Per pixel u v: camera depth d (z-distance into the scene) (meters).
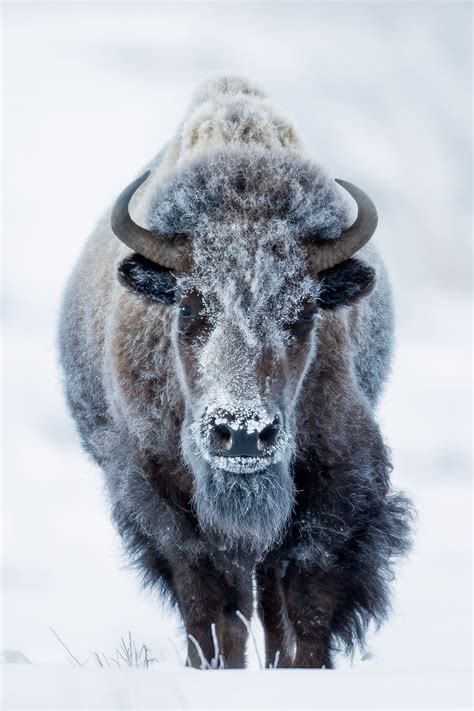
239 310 21.55
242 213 22.12
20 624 35.62
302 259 22.28
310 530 23.27
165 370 23.81
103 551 51.56
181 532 23.70
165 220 22.56
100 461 27.62
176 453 23.88
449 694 14.76
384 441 25.55
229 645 23.94
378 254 29.53
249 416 20.84
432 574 43.22
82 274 30.11
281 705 14.15
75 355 29.50
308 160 23.28
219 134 24.94
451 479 70.25
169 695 14.17
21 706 13.91
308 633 23.09
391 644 30.16
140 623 35.88
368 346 26.97
